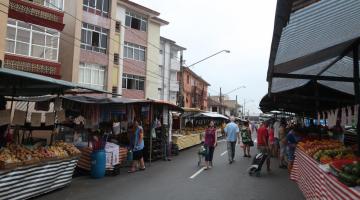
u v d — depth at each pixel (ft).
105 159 42.32
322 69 35.73
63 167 34.94
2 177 26.30
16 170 27.76
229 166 53.57
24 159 29.04
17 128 47.57
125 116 59.52
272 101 69.62
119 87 126.82
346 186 17.63
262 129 45.27
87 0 112.98
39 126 49.83
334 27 19.98
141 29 140.26
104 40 117.91
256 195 32.73
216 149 85.35
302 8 15.25
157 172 47.11
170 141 68.69
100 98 53.93
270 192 34.22
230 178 42.37
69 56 102.37
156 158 61.26
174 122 94.84
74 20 103.04
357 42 25.70
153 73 144.77
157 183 38.68
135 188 35.65
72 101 53.67
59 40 95.86
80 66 111.04
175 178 42.14
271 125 64.69
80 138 51.03
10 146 31.83
